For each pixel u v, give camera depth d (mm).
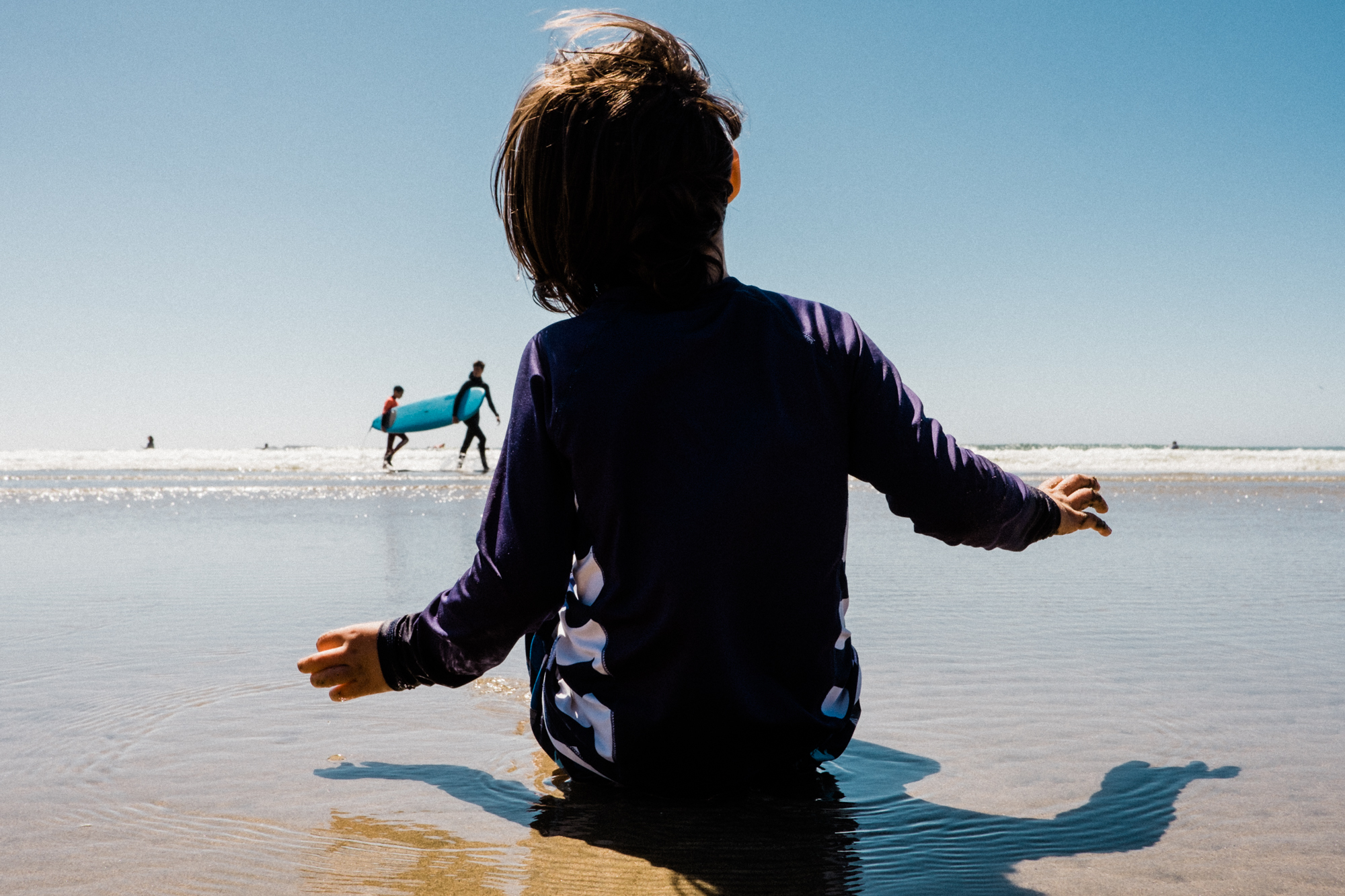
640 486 1025
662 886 947
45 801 1189
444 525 5527
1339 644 2213
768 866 998
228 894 926
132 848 1041
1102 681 1861
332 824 1115
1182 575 3416
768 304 1102
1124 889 943
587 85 1076
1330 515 6531
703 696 1036
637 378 1029
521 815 1146
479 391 14383
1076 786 1259
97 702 1672
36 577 3289
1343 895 935
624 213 1061
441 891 931
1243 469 16375
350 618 2504
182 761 1355
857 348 1106
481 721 1572
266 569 3518
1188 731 1519
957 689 1800
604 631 1085
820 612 1084
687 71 1108
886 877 968
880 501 7805
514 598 1049
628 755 1083
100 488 9523
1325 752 1414
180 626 2393
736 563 1022
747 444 1021
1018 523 1116
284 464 16109
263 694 1732
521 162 1118
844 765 1341
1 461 17438
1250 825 1125
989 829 1106
